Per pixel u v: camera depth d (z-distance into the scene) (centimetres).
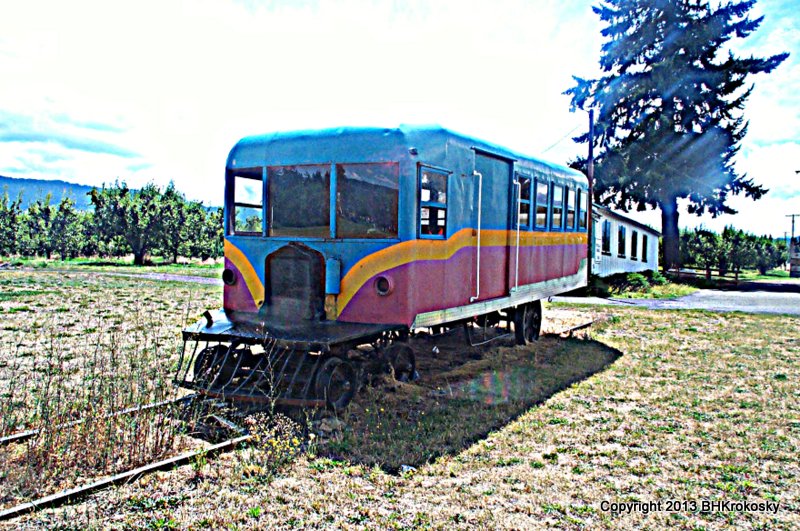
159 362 736
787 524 404
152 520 388
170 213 3953
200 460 469
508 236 836
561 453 521
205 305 1520
